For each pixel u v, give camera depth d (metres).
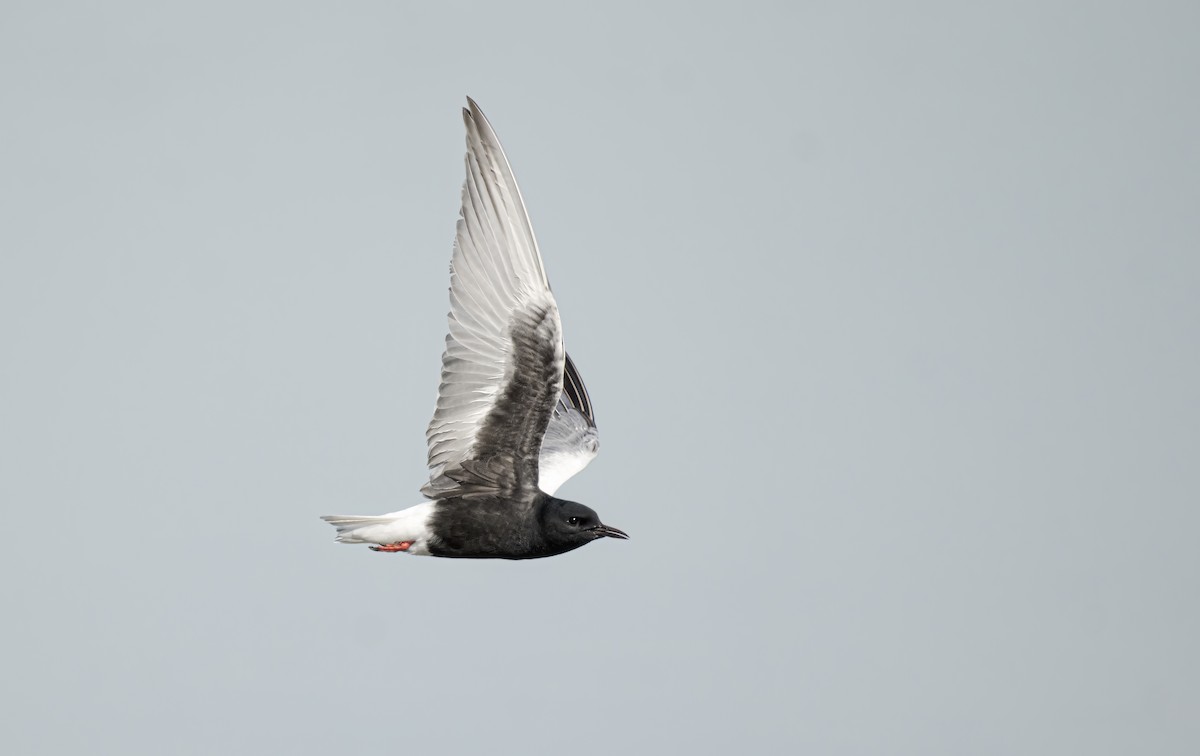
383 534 16.64
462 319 16.38
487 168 16.09
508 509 16.59
